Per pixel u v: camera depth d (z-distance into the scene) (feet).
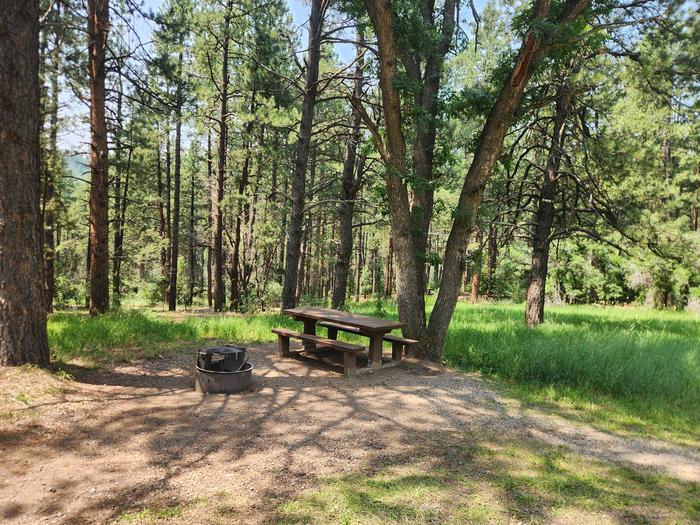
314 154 58.18
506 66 25.90
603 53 37.52
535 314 43.14
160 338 29.14
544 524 9.94
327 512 9.94
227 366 18.69
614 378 21.03
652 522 10.24
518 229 53.88
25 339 17.78
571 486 11.80
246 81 57.88
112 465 11.80
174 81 44.96
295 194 45.57
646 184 41.24
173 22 41.55
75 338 25.94
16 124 17.31
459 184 74.74
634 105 40.37
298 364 24.16
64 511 9.60
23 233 17.71
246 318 39.68
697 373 22.04
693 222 77.87
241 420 15.46
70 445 12.82
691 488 12.03
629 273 80.53
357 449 13.51
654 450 14.64
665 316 60.90
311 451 13.20
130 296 98.48
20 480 10.73
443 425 15.92
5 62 16.99
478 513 10.22
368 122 25.80
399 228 25.72
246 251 83.35
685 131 45.78
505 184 44.47
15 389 15.76
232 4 54.39
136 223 87.76
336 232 104.01
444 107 27.73
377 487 11.16
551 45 22.36
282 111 50.31
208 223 94.07
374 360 23.16
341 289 53.11
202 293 119.96
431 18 29.30
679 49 35.12
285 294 45.14
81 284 71.20
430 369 23.82
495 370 24.49
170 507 9.93
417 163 28.22
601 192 40.75
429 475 11.97
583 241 75.15
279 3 54.39
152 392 18.07
